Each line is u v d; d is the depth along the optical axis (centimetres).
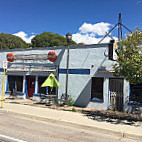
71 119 843
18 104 1250
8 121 796
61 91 1345
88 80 1227
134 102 1058
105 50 1177
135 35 839
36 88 1507
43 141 545
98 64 1195
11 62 1666
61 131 679
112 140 596
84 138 602
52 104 1286
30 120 849
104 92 1155
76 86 1273
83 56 1266
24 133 622
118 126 745
